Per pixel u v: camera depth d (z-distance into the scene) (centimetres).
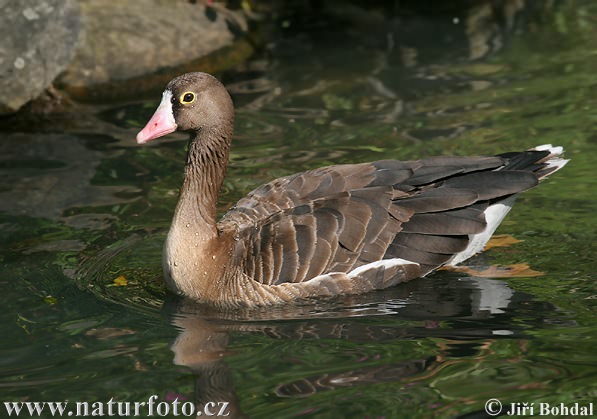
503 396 959
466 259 1259
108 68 1866
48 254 1293
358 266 1184
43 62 1781
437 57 1948
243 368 1033
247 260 1182
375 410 941
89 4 1948
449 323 1120
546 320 1114
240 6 2125
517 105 1712
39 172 1539
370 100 1767
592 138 1570
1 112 1767
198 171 1216
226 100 1223
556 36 2023
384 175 1237
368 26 2125
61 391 989
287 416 933
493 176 1234
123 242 1330
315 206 1209
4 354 1066
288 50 2016
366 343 1082
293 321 1144
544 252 1269
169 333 1119
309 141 1609
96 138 1672
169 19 1984
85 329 1123
